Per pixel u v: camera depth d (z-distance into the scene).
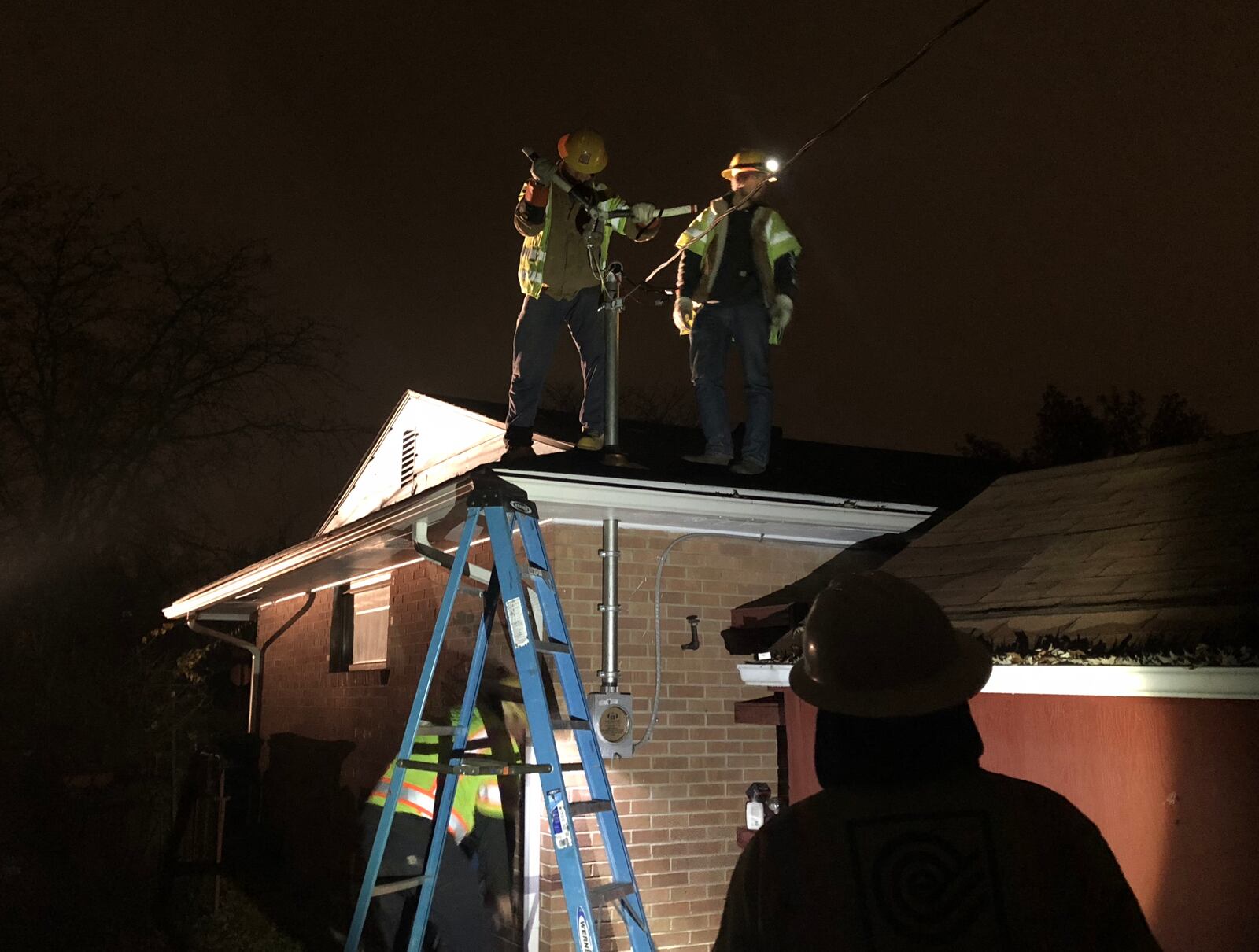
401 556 8.49
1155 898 3.85
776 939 1.77
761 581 7.16
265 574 9.91
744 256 7.13
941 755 1.83
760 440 7.07
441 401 10.67
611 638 6.41
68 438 21.77
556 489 5.92
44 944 8.23
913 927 1.69
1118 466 6.07
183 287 22.27
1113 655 3.88
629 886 4.93
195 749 12.52
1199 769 3.75
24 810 10.77
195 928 8.70
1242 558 4.16
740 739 6.85
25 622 20.78
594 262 6.88
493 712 6.78
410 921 7.20
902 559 6.02
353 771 9.24
